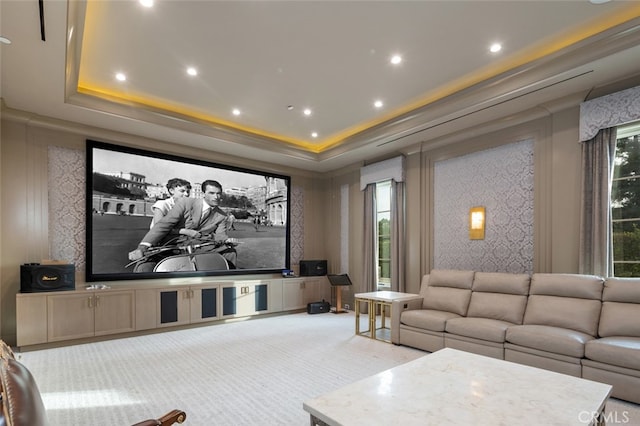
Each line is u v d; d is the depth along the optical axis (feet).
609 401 8.71
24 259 14.15
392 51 11.11
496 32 10.15
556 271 13.04
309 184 24.29
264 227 21.45
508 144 14.85
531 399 5.64
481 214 15.64
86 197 15.46
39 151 14.58
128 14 9.20
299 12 9.21
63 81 11.54
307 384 10.00
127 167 16.60
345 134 19.39
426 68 12.17
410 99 14.74
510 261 14.62
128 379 10.36
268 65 11.93
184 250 18.12
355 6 8.97
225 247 19.65
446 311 13.89
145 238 16.92
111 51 10.99
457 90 13.87
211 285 17.87
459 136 16.31
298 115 16.51
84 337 14.16
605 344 8.98
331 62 11.75
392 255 19.11
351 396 5.75
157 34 10.11
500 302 12.41
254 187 21.15
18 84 11.75
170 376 10.60
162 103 15.06
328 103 15.12
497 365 7.21
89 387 9.77
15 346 13.61
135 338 15.10
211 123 16.99
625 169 11.92
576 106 12.64
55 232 14.87
